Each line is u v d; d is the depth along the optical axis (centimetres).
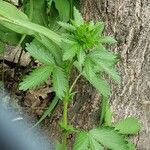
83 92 47
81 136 34
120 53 45
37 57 34
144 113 47
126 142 35
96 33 32
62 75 33
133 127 44
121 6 43
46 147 45
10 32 48
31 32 41
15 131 13
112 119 47
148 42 44
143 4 43
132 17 43
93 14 46
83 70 34
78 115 48
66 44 32
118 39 44
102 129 35
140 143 48
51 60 34
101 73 45
